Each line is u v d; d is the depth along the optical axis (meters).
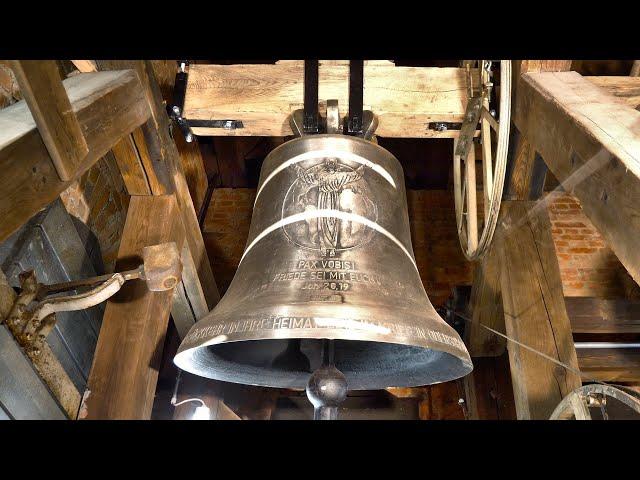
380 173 1.76
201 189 4.16
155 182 2.09
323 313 1.28
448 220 4.20
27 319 1.49
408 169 4.45
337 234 1.56
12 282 1.91
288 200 1.67
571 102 1.70
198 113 2.08
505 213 2.30
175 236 2.09
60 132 1.25
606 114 1.59
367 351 1.83
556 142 1.70
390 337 1.26
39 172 1.21
